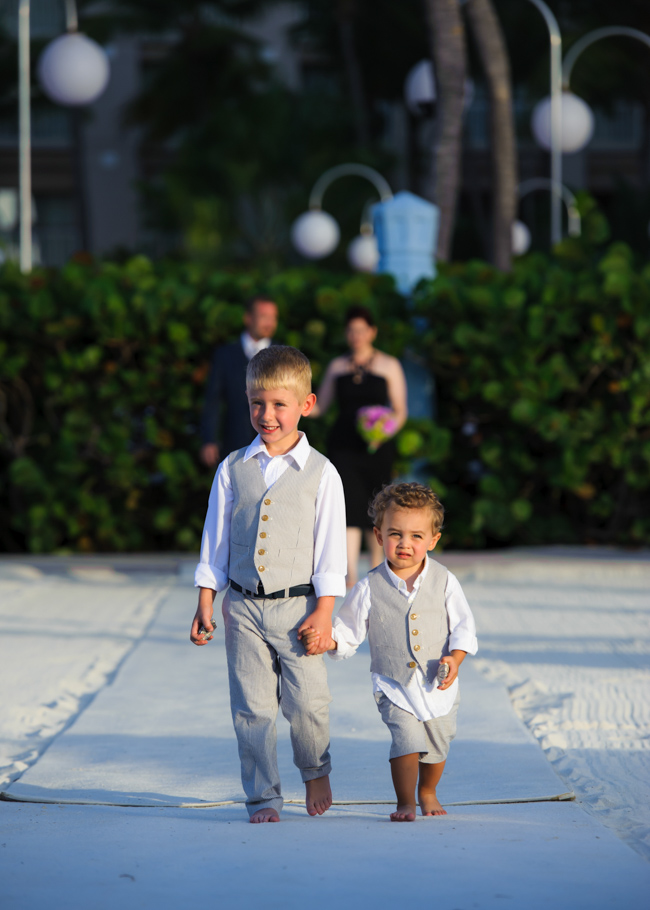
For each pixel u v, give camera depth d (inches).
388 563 198.7
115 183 1958.7
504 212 857.5
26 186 721.0
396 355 545.0
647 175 1708.9
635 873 145.6
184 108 1908.2
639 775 222.4
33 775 225.8
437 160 737.6
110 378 557.9
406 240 571.2
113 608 439.2
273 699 191.6
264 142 1583.4
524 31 1619.1
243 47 1935.3
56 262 1982.0
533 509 579.8
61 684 313.7
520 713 279.0
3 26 1812.3
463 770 222.7
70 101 723.4
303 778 191.3
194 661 342.3
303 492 191.3
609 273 529.3
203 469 563.8
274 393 189.8
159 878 144.3
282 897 135.6
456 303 535.5
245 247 1619.1
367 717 274.8
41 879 144.1
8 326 548.7
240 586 191.0
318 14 1776.6
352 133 1679.4
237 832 171.6
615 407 556.4
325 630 187.0
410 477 558.3
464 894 136.5
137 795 210.4
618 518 569.3
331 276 580.7
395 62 1786.4
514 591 471.5
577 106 869.8
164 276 586.6
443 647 194.9
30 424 574.2
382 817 189.3
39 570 531.2
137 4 1803.6
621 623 400.8
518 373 540.1
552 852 156.0
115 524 565.6
